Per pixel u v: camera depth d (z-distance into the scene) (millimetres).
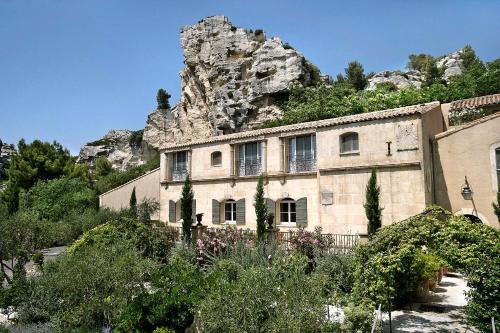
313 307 7320
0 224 15695
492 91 30766
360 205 18703
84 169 48906
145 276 10883
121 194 32562
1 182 58938
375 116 18578
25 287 10953
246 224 23578
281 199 22500
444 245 8070
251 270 8930
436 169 18000
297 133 21672
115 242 15062
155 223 27031
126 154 73000
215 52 50969
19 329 9531
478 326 7859
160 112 63312
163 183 28641
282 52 43969
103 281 10000
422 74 60000
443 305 11664
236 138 24516
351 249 13797
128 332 8133
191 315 8281
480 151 16906
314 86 43656
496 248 7738
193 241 18188
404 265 8891
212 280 8555
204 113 52969
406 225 8992
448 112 21531
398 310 11430
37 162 41969
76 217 28938
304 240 15500
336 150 19797
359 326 8086
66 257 12211
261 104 43625
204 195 26109
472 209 16859
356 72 60562
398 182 17641
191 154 27141
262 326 7184
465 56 67125
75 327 9250
